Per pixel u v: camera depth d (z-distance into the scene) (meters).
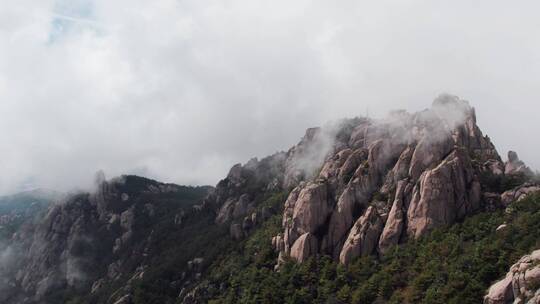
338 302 127.50
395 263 128.88
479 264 113.06
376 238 141.62
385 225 141.88
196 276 189.25
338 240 149.25
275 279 146.88
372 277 128.38
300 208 156.62
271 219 188.88
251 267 164.62
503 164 155.75
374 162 159.62
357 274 134.62
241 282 159.25
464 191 139.75
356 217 151.88
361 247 141.00
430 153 147.62
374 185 156.50
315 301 132.88
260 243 176.12
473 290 107.31
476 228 128.75
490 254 113.81
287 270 147.50
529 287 91.19
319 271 142.88
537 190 134.50
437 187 137.38
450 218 136.38
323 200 156.12
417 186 141.38
